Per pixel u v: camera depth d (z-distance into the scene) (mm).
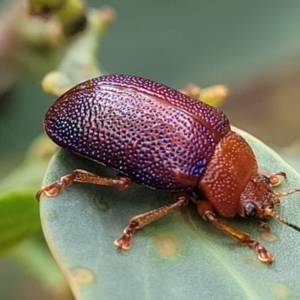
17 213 56
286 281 50
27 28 64
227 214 54
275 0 72
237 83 84
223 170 54
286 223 53
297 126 105
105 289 49
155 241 51
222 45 72
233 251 51
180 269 50
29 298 80
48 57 65
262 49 72
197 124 54
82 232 50
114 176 55
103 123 54
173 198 54
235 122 105
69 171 53
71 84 62
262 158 55
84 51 64
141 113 54
